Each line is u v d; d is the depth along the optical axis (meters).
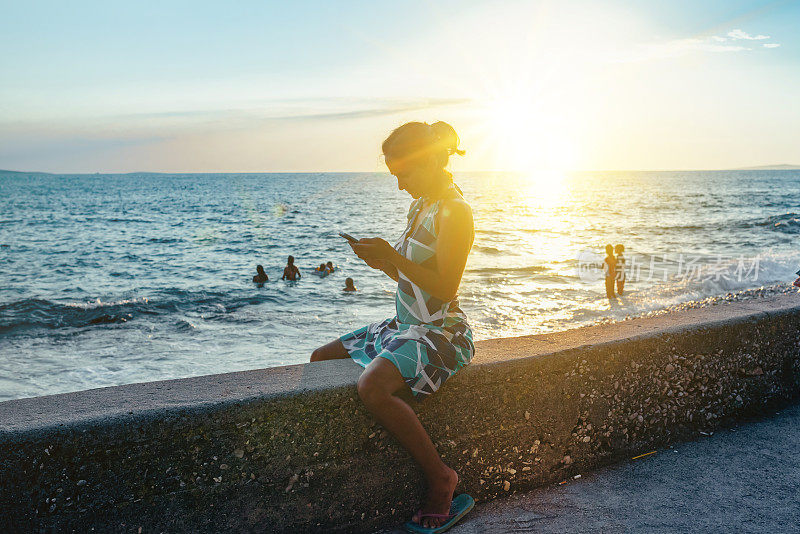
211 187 185.62
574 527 2.32
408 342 2.25
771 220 48.44
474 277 20.19
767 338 3.37
